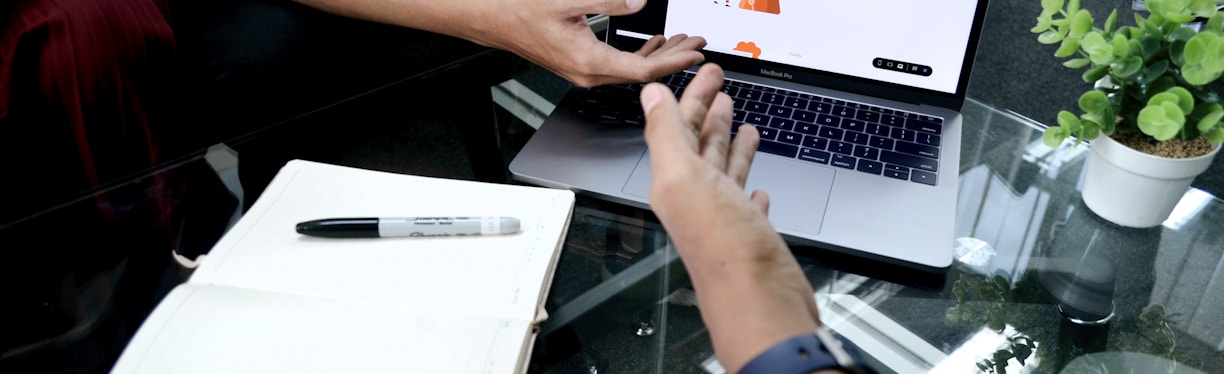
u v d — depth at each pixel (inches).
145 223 20.4
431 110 25.8
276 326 16.2
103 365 17.0
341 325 16.2
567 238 20.7
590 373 17.6
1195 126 19.0
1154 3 18.8
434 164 23.4
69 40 25.4
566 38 23.5
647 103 14.3
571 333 18.4
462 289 17.3
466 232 18.9
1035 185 23.9
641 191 21.7
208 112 28.0
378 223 18.8
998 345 19.0
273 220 19.5
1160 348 19.1
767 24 26.3
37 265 19.3
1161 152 19.9
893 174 22.8
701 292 13.3
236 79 27.3
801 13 25.9
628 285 19.6
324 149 23.8
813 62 26.4
